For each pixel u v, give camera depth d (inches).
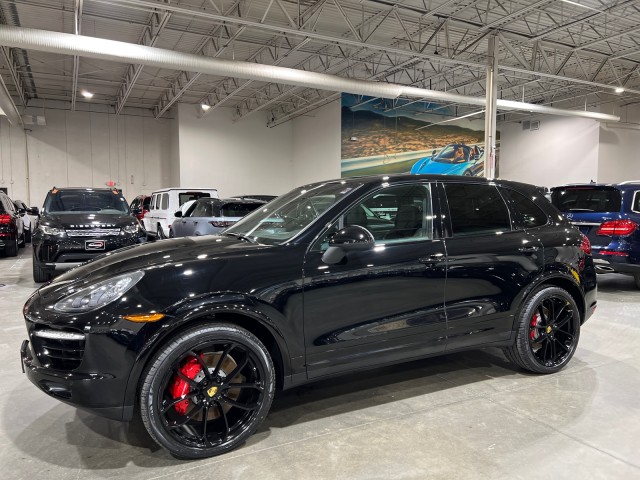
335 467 84.7
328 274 98.5
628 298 233.8
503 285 120.6
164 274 87.4
